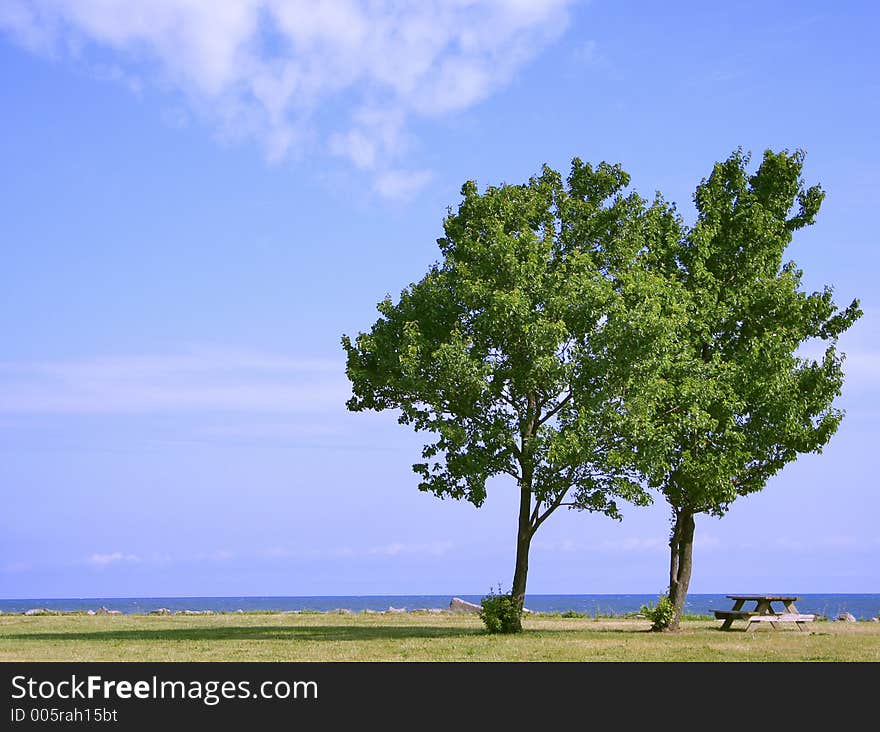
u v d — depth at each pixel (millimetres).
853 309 33250
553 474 27828
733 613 32594
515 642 24750
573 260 28375
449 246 31188
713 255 32938
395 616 41250
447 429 27266
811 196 34219
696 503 31625
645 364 27359
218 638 26766
